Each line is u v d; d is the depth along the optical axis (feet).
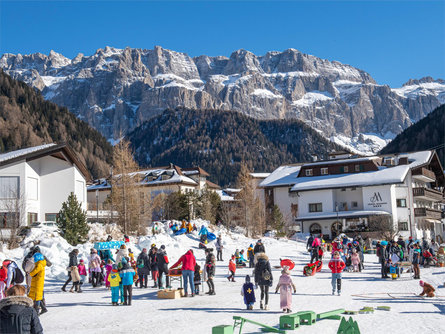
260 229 214.90
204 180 333.42
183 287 71.72
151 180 287.28
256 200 228.02
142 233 161.27
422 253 111.14
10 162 147.02
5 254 100.22
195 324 45.75
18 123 469.57
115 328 45.01
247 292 54.34
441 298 63.10
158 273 74.18
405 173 223.51
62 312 54.90
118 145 174.91
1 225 124.98
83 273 81.97
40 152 153.28
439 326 43.80
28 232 124.47
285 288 52.44
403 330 42.22
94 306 58.85
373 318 48.65
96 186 282.77
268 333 41.83
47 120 535.19
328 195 232.32
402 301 60.54
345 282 83.92
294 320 43.24
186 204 222.07
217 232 169.58
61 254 98.32
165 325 45.62
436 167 267.59
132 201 163.94
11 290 26.23
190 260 66.33
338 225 228.02
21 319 24.84
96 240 132.57
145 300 63.31
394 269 88.74
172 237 142.92
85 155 508.94
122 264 59.31
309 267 95.30
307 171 254.06
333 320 47.70
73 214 128.77
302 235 217.97
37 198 159.22
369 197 224.94
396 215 226.99
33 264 49.19
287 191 255.70
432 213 250.78
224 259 126.62
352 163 242.37
